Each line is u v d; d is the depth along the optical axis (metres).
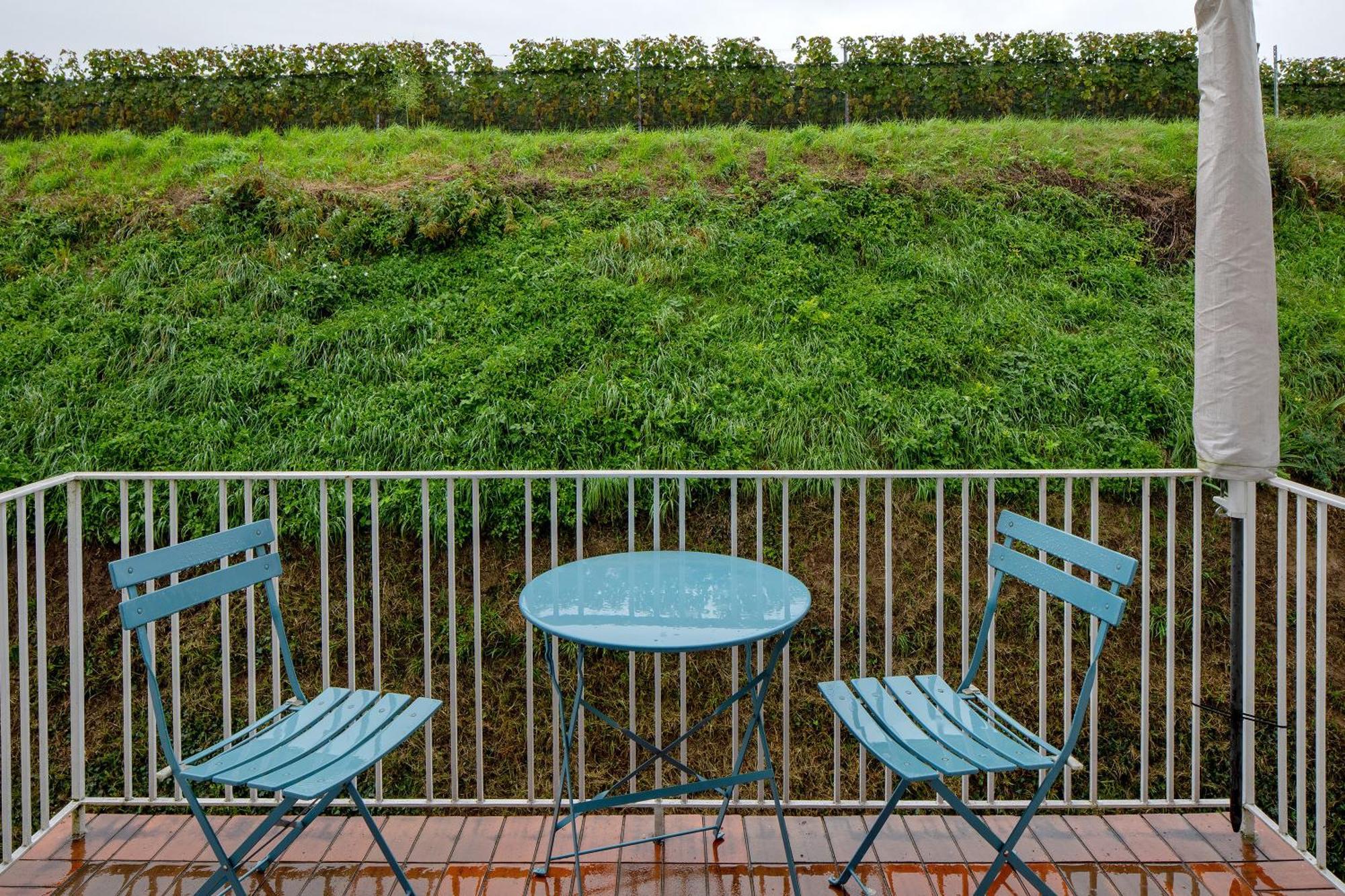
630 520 2.51
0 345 5.82
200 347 5.95
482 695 4.05
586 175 8.49
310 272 6.72
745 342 5.97
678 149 8.82
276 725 2.04
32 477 4.81
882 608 4.32
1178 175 7.71
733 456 4.95
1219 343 2.32
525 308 6.27
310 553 4.59
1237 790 2.37
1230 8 2.24
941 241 7.12
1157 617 4.15
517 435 5.06
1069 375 5.49
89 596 4.45
